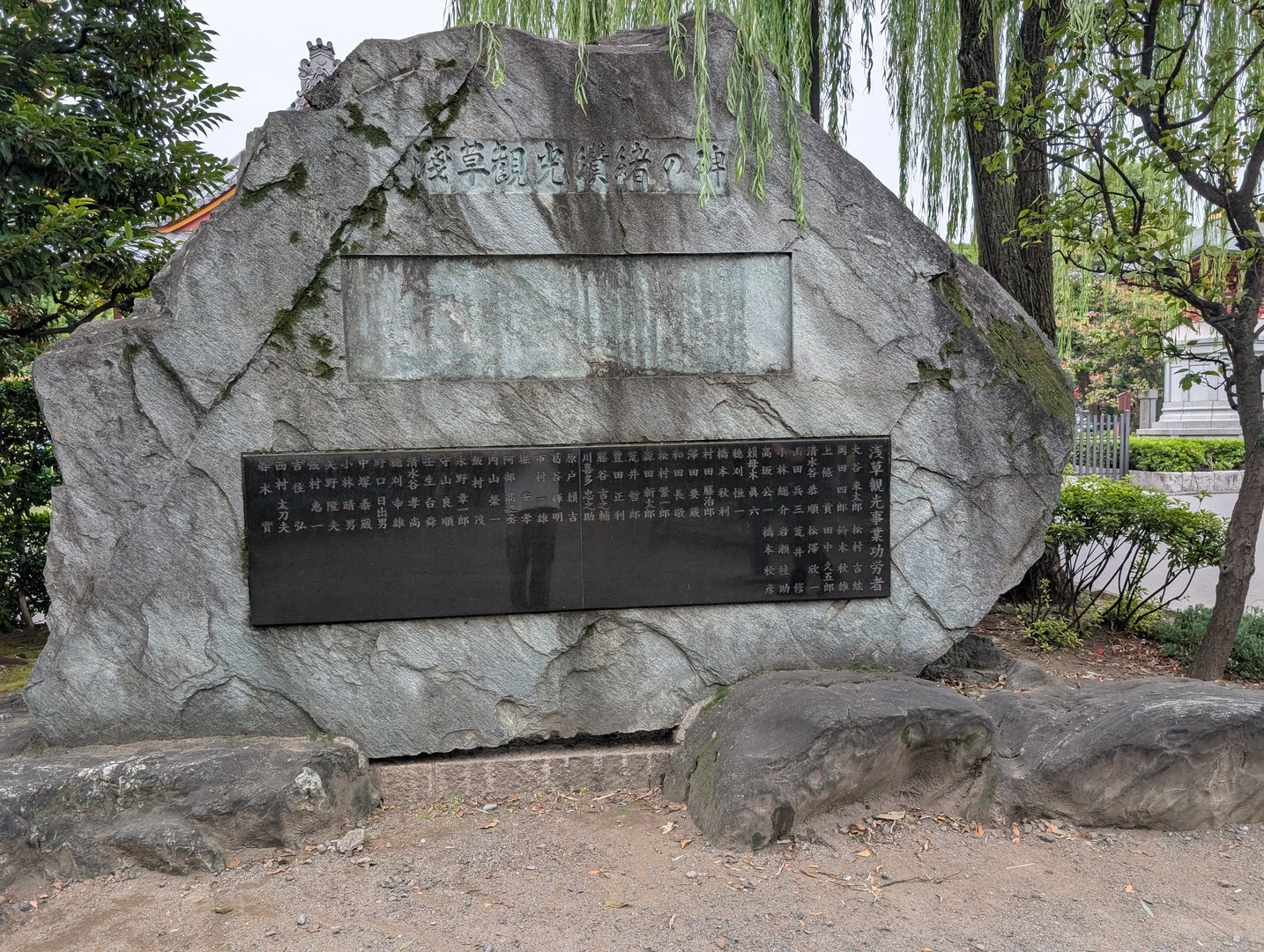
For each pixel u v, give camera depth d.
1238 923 2.61
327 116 3.37
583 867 2.98
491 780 3.61
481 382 3.51
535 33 4.20
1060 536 5.42
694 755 3.45
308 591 3.45
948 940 2.53
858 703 3.23
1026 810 3.22
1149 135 4.25
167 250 5.93
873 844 3.07
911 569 3.79
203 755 3.22
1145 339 5.29
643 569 3.63
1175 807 3.14
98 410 3.32
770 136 3.59
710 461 3.64
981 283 3.87
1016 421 3.78
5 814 2.89
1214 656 4.60
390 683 3.54
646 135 3.52
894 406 3.73
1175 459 13.57
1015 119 4.60
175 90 6.57
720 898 2.74
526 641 3.61
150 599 3.39
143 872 2.95
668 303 3.60
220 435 3.38
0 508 6.00
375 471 3.46
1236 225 4.30
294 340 3.40
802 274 3.65
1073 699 3.69
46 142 5.24
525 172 3.49
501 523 3.54
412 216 3.44
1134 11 4.13
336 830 3.23
